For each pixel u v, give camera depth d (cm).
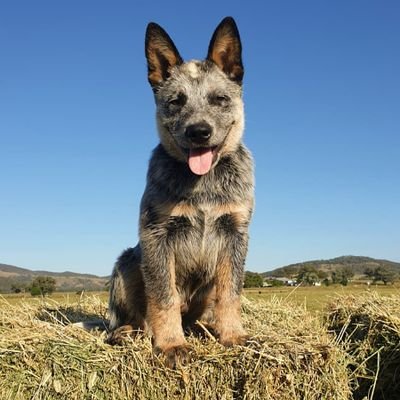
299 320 72
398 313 66
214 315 61
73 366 51
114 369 51
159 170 59
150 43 66
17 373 51
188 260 60
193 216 58
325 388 50
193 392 50
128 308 63
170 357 51
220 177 59
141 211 60
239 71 65
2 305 77
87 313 81
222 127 59
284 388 49
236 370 50
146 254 58
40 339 52
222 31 65
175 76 64
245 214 59
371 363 62
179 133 58
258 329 61
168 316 55
